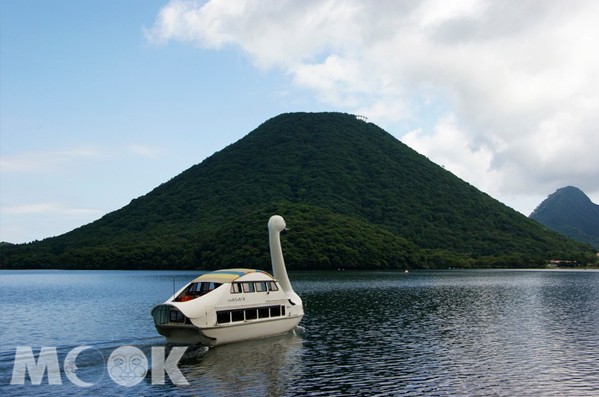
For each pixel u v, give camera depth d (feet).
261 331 117.29
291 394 81.56
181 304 103.40
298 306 127.44
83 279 451.12
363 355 107.86
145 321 160.86
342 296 241.14
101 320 164.45
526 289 295.89
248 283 115.34
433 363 101.71
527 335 133.49
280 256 136.15
